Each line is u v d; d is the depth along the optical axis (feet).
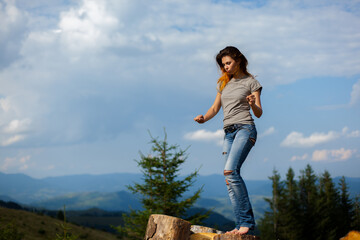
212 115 13.52
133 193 52.85
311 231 136.15
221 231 13.78
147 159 53.52
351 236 13.29
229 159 11.78
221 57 12.68
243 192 11.48
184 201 50.31
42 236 172.65
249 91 12.25
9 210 208.44
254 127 12.07
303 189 154.20
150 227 11.76
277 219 133.59
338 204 147.54
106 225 552.82
